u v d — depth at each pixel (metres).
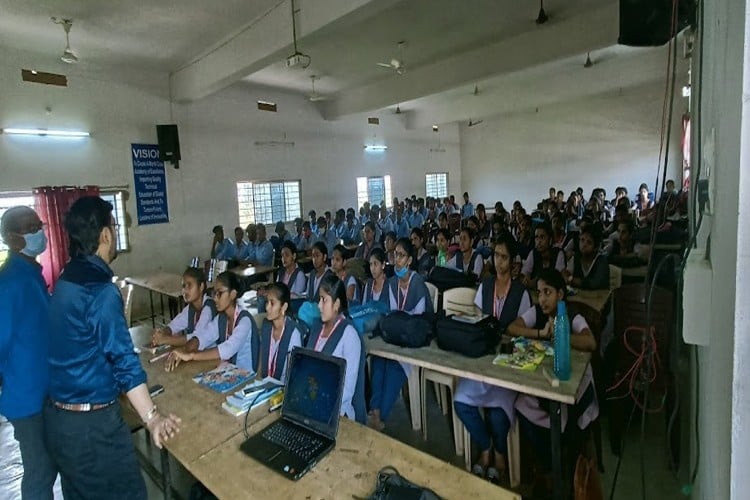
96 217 1.46
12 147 4.84
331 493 1.24
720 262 0.76
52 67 5.11
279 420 1.62
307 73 6.58
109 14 3.99
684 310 0.96
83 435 1.46
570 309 2.64
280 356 2.29
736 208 0.60
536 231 4.27
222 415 1.71
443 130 12.14
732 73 0.67
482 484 1.26
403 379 2.67
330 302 2.13
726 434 0.66
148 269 6.07
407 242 3.11
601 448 2.25
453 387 2.49
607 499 1.99
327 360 1.56
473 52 6.04
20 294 1.70
